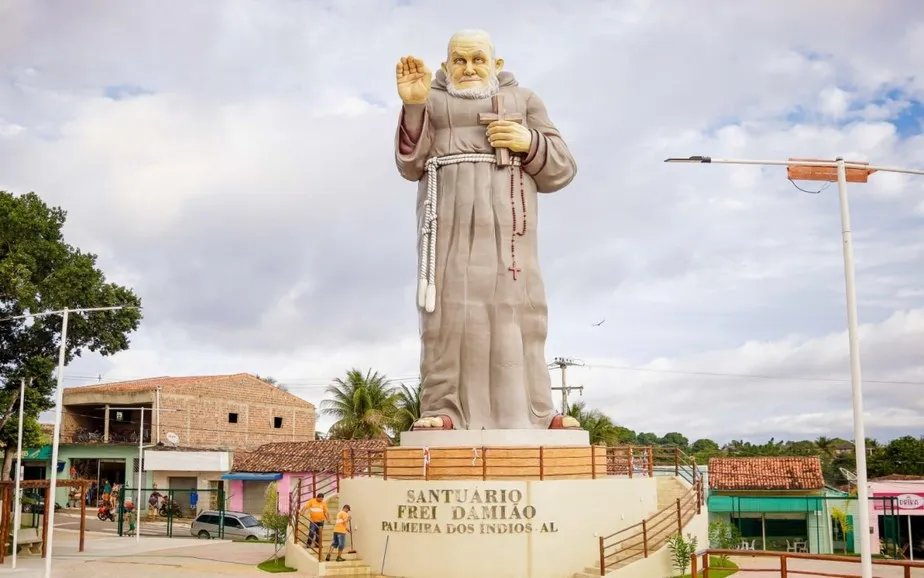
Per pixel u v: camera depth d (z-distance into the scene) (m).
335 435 57.69
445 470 24.70
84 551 31.66
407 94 26.89
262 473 50.69
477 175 27.56
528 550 23.39
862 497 15.88
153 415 55.62
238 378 61.53
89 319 34.41
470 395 26.78
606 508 24.88
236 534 40.38
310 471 49.44
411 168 28.14
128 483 56.03
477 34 28.48
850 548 38.09
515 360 26.94
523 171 27.95
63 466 58.78
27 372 32.84
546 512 23.70
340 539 24.86
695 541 25.03
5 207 32.78
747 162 17.09
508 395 26.72
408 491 24.12
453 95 28.17
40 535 33.84
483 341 26.91
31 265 32.72
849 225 16.75
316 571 24.22
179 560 28.39
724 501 38.19
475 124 28.00
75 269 33.56
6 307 32.59
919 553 38.50
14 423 36.38
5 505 28.56
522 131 27.55
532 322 27.50
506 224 27.33
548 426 27.39
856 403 16.12
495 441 25.64
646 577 23.75
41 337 34.12
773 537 38.00
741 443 88.00
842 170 16.92
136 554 30.48
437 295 27.36
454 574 23.25
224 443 59.56
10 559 28.80
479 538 23.33
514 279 27.19
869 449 69.50
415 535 23.83
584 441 27.08
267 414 63.19
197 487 53.75
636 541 25.11
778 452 83.56
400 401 58.19
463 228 27.34
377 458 27.92
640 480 26.12
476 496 23.48
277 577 23.97
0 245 33.38
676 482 29.75
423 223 27.98
